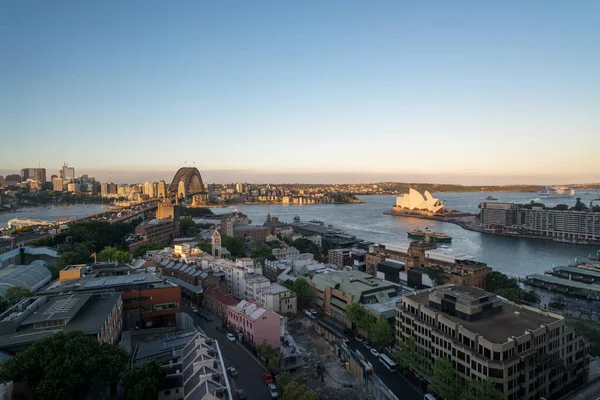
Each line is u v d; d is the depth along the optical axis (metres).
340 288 194.12
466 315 125.94
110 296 144.12
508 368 106.50
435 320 131.38
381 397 118.19
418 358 130.38
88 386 94.31
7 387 84.62
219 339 153.75
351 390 123.75
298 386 107.75
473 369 112.19
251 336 148.38
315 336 169.75
